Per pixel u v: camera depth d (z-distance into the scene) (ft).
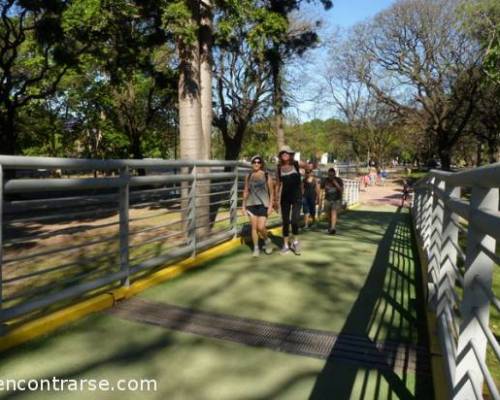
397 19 112.16
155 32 42.39
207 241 24.75
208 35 32.19
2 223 12.51
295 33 74.02
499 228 6.44
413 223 40.68
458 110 114.52
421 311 16.24
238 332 14.05
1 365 11.60
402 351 12.81
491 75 59.00
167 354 12.42
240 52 72.84
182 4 28.86
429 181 22.88
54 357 12.12
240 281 19.85
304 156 173.06
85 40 50.60
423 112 119.96
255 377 11.22
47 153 137.28
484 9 68.39
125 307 16.17
